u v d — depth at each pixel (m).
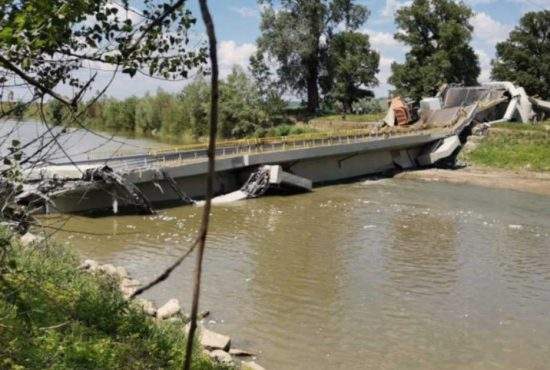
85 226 30.56
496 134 61.56
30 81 4.27
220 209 36.72
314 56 88.25
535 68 87.19
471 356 16.41
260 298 20.41
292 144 50.78
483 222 34.59
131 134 97.12
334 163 51.44
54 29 4.84
